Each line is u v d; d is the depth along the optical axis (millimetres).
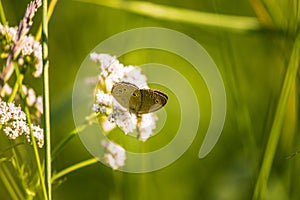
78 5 1134
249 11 1146
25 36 855
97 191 1069
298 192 985
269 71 1099
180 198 1066
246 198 1054
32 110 879
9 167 958
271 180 994
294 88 966
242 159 1073
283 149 998
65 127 1077
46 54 807
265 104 1093
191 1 1149
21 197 883
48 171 809
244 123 962
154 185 1023
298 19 925
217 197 1066
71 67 1122
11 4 1123
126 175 985
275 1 1019
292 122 992
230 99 1109
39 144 829
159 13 1030
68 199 1063
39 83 1109
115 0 1028
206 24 1028
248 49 1110
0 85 860
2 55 856
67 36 1132
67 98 966
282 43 999
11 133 828
